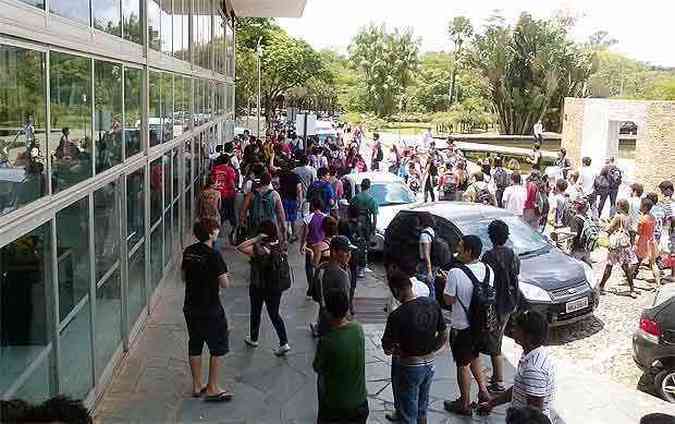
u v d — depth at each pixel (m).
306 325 9.62
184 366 8.10
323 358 5.48
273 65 58.78
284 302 10.70
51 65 5.42
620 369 8.95
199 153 17.16
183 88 13.92
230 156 16.16
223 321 7.14
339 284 7.13
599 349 9.63
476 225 11.37
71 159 5.95
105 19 7.14
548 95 52.06
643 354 8.01
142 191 9.41
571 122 29.77
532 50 52.38
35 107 5.05
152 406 7.01
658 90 70.44
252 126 56.22
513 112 53.75
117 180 7.83
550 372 5.29
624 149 41.09
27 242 4.92
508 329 9.86
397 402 6.09
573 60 52.66
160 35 10.77
